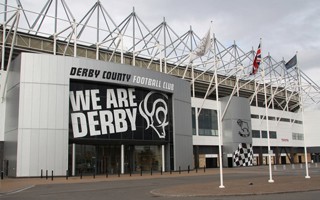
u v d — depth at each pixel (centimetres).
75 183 2920
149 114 4547
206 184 2402
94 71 4041
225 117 6544
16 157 3619
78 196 1923
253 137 7206
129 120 4316
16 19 4012
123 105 4303
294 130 8488
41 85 3778
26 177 3581
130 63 5844
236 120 6500
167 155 4709
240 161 6431
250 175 3653
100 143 4125
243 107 6662
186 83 5194
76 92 3981
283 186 2117
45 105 3756
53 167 3684
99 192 2138
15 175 3600
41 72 3797
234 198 1655
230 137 6431
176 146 4769
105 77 4112
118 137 4175
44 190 2322
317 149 8700
